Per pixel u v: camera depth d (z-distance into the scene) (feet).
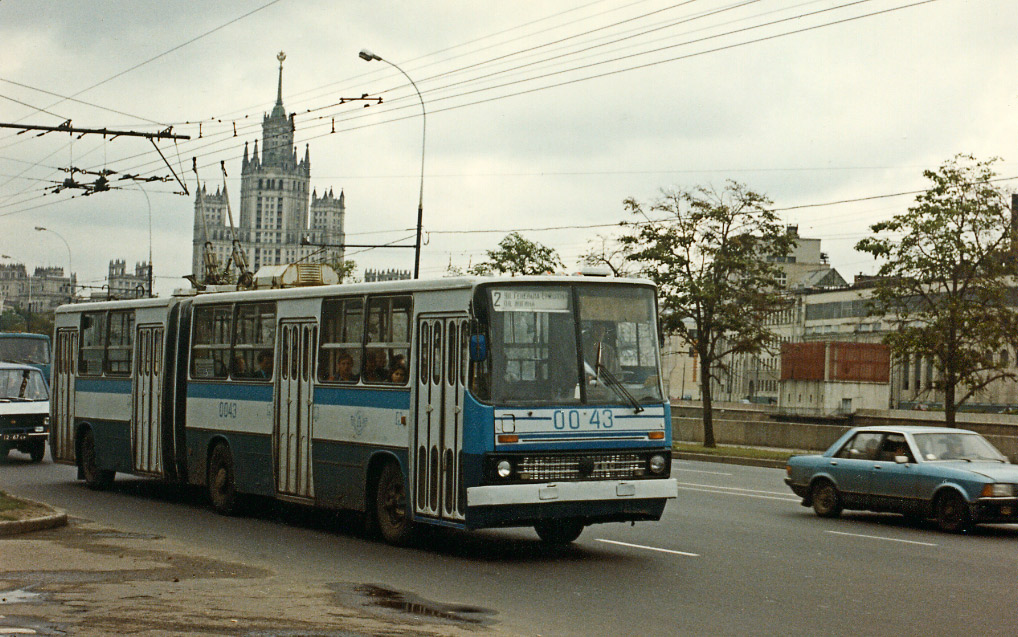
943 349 103.40
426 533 51.62
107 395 70.13
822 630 30.76
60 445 75.51
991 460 57.77
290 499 53.26
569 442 42.16
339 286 51.01
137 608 30.89
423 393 44.93
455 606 33.50
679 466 108.78
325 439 50.88
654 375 44.45
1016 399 262.26
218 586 35.01
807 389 256.93
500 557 44.29
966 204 101.30
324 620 30.14
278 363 54.70
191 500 66.69
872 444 60.13
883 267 105.60
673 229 135.85
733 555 45.42
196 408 61.36
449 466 43.16
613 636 29.66
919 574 41.04
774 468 111.75
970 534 54.70
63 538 46.62
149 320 66.18
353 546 47.19
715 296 134.00
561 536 48.62
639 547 47.67
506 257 158.81
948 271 103.30
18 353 129.08
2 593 33.01
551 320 42.91
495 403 41.45
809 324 399.24
